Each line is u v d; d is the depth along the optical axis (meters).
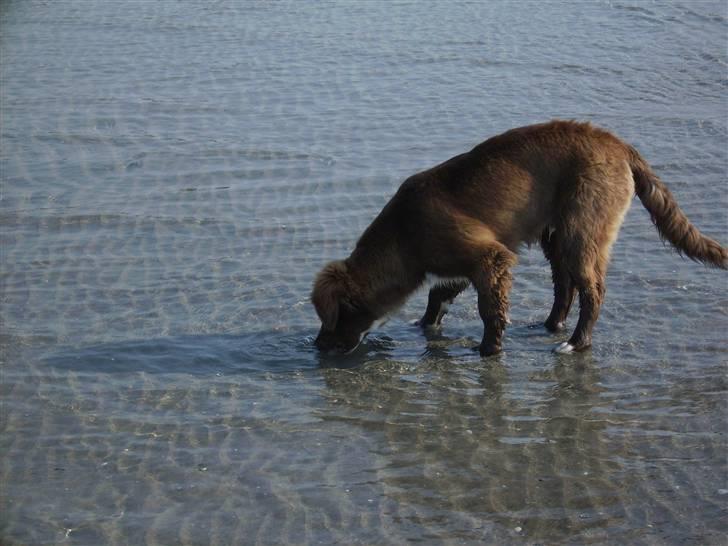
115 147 5.73
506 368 4.43
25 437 4.16
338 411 4.25
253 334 4.57
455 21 7.38
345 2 7.91
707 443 4.10
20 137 5.81
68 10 7.78
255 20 7.48
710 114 5.93
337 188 5.37
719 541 3.82
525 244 4.50
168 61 6.61
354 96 6.18
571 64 6.52
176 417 4.23
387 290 4.49
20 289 4.77
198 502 3.95
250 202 5.28
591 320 4.46
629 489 3.97
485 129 5.83
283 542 3.84
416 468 4.05
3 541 3.86
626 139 5.71
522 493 3.96
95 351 4.48
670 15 7.40
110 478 4.02
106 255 4.96
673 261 4.88
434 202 4.42
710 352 4.43
